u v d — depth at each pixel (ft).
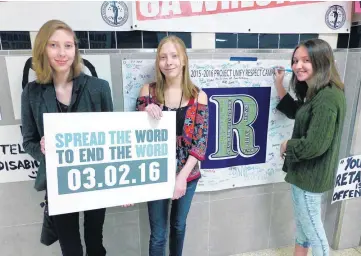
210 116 5.22
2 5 4.05
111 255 5.48
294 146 4.20
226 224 5.96
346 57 5.70
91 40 4.47
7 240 4.94
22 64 4.31
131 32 4.60
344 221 6.25
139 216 5.43
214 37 4.96
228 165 5.56
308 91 4.31
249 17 5.01
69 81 3.70
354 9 5.41
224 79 5.16
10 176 4.66
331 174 4.37
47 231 4.16
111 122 3.63
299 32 5.30
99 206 3.81
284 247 6.48
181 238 4.65
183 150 4.13
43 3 4.17
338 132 4.14
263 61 5.29
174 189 4.08
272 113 5.57
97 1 4.36
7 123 4.46
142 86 4.61
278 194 6.09
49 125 3.39
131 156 3.80
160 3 4.58
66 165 3.55
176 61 3.91
